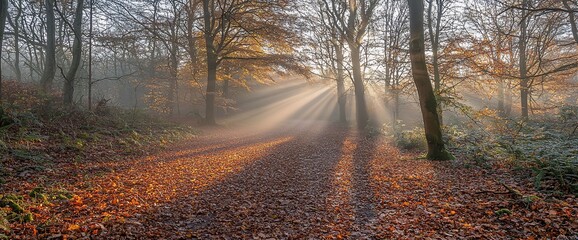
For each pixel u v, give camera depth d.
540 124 16.23
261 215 6.54
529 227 5.26
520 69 19.64
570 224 5.14
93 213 5.89
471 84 21.59
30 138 9.79
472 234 5.22
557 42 19.17
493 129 15.27
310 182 9.31
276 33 22.52
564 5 13.74
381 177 9.57
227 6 23.81
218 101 28.53
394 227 5.76
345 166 11.57
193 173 9.84
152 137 15.16
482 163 10.07
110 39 21.06
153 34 23.44
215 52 23.45
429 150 11.79
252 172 10.47
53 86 23.81
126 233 5.17
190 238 5.32
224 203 7.21
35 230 4.85
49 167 8.40
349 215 6.54
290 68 23.06
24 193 6.33
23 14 25.53
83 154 10.25
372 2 24.56
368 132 22.78
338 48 31.33
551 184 7.19
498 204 6.36
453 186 8.00
